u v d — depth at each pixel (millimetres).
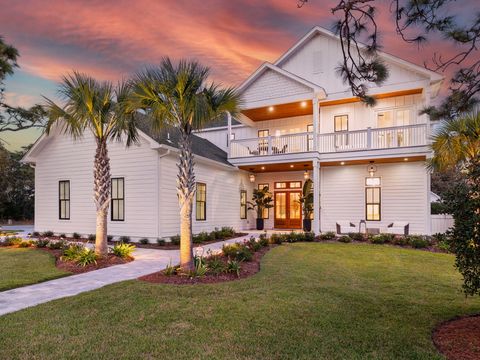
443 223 14859
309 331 3852
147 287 5770
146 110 7449
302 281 6477
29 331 3848
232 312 4469
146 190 12250
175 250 10695
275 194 18969
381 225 15703
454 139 7484
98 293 5383
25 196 29547
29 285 6207
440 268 7988
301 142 17188
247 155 17188
